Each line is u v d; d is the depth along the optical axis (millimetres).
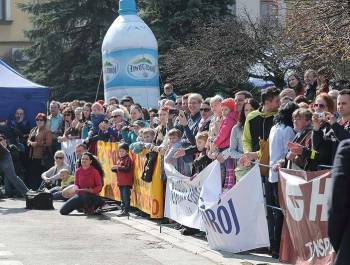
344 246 5266
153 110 18078
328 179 9086
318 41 18062
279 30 28547
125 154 16031
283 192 10047
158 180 14562
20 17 51938
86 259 11180
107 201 17922
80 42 37312
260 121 11219
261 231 10898
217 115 12547
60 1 36750
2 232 13836
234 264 10398
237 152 11781
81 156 16859
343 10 17703
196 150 13305
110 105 19344
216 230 11383
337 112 10523
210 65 30281
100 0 36250
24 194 18656
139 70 22500
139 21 22812
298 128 10133
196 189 12547
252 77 30078
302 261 9695
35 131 21312
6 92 23172
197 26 32250
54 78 37438
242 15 37688
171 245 12383
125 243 12641
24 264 10750
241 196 11016
